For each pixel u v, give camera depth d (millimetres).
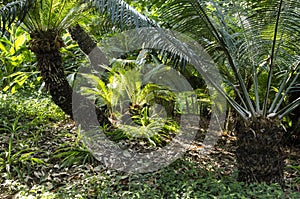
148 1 3504
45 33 4125
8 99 5535
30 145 4230
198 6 3174
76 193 3037
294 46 3488
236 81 4211
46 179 3459
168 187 3096
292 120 5008
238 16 3535
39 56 4207
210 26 3422
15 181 3340
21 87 6664
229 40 3635
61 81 4312
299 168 3896
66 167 3727
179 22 3361
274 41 3189
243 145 3291
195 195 2887
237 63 3623
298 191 3279
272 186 3027
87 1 3096
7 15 3020
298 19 3268
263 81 4387
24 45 6449
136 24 2836
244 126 3303
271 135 3189
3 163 3594
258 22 3422
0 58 6449
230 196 2793
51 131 4738
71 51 7031
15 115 5105
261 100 4523
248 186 3096
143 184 3188
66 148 3951
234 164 4043
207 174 3533
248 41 3553
